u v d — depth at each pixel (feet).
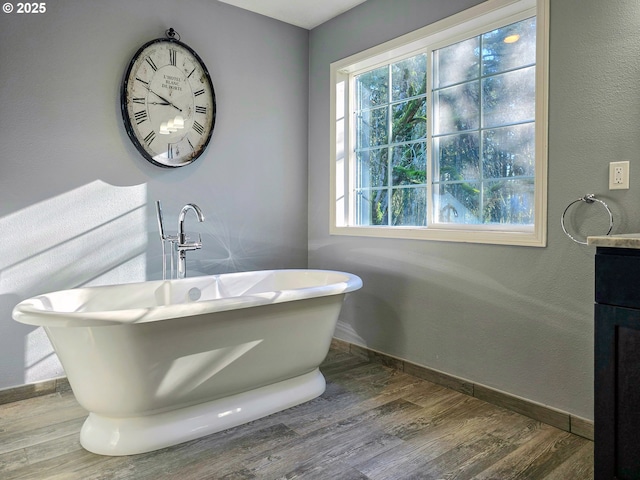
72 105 7.98
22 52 7.49
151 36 8.79
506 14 7.34
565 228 6.49
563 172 6.48
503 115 7.62
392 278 9.24
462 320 7.94
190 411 6.46
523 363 7.08
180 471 5.52
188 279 8.32
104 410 5.97
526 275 6.99
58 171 7.89
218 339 6.33
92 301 7.22
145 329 5.67
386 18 9.15
